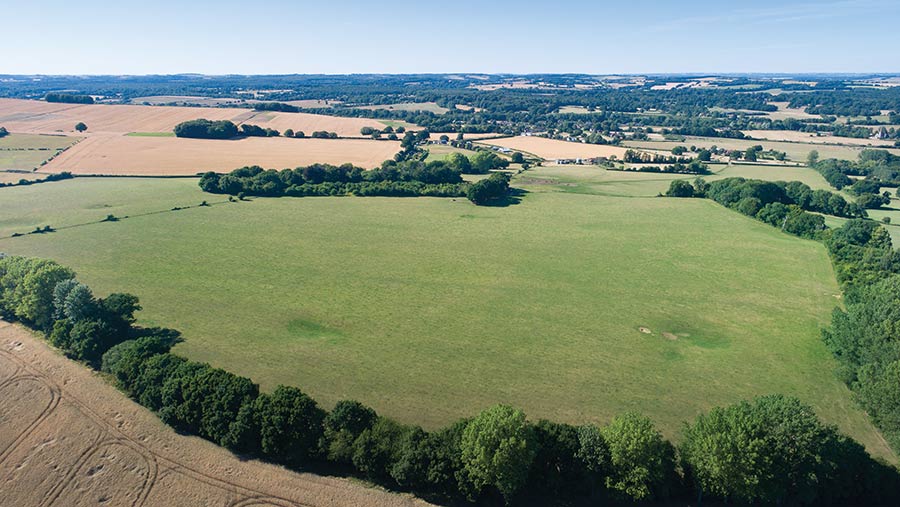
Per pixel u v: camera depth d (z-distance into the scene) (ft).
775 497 150.30
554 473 158.71
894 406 172.76
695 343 253.03
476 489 152.76
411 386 212.23
